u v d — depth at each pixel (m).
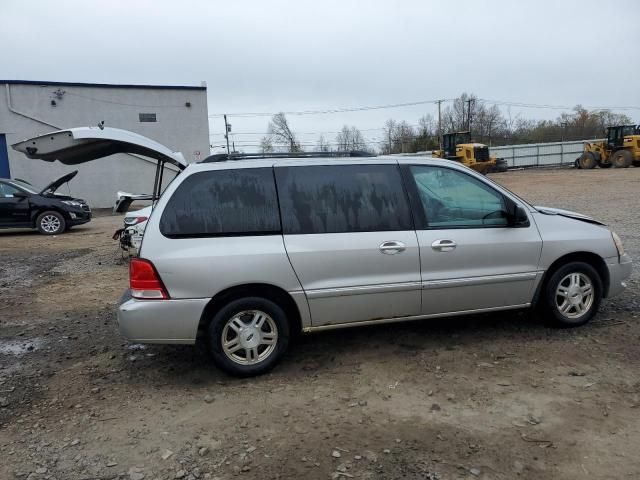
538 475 2.94
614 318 5.43
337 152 4.84
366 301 4.45
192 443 3.38
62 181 15.16
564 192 22.92
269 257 4.19
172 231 4.12
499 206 4.89
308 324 4.39
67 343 5.43
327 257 4.31
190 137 30.16
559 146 52.41
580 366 4.31
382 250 4.43
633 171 34.47
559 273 5.01
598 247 5.12
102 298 7.34
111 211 26.16
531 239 4.88
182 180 4.27
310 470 3.04
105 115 28.45
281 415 3.70
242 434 3.47
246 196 4.31
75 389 4.27
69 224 15.85
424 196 4.70
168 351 5.05
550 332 5.09
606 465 3.01
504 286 4.84
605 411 3.59
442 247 4.58
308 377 4.30
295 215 4.34
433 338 5.04
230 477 3.00
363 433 3.42
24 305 7.08
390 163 4.69
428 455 3.15
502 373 4.23
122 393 4.16
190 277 4.06
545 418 3.53
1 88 26.47
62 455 3.29
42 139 5.76
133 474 3.06
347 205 4.46
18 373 4.63
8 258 11.25
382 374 4.30
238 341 4.27
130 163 28.80
